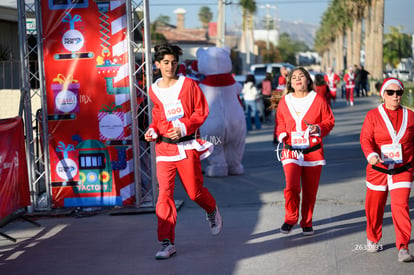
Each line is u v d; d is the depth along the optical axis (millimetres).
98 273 5438
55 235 6895
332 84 28391
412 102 16359
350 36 67438
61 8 7629
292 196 6211
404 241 5297
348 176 9828
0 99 12062
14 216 6867
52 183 7883
